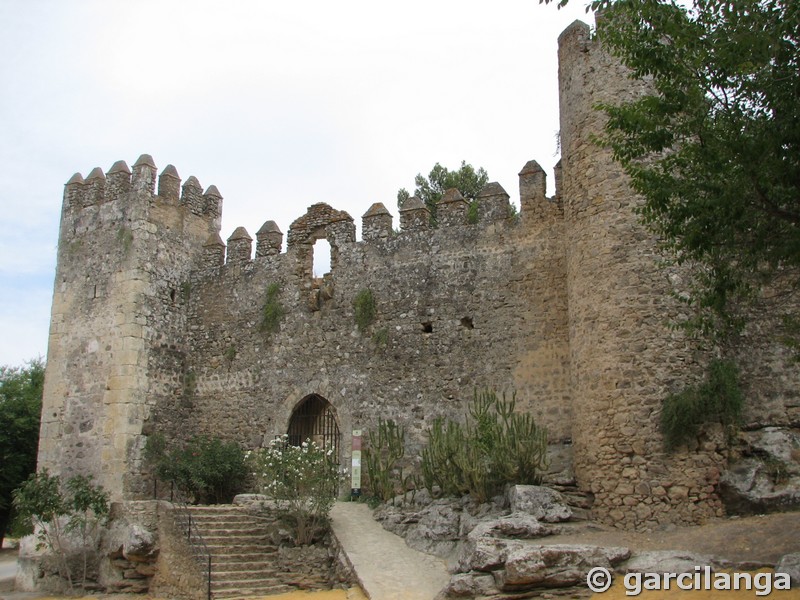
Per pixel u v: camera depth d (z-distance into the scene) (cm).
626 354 1566
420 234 2231
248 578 1608
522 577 1193
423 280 2188
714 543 1262
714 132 1116
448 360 2095
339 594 1459
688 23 1130
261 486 1950
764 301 1708
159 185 2578
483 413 1825
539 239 2041
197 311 2562
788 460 1488
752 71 1092
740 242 1127
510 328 2027
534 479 1686
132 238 2455
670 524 1444
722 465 1471
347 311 2289
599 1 1143
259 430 2352
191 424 2473
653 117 1185
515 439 1700
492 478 1694
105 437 2298
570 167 1783
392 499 1942
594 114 1734
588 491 1584
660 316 1559
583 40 1808
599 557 1219
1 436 3144
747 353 1694
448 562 1514
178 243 2581
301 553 1675
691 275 1577
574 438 1672
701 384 1520
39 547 1992
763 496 1407
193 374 2511
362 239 2325
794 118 1027
